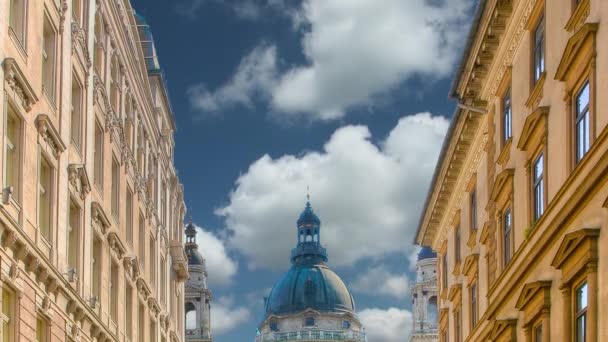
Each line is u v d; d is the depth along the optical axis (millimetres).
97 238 41938
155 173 60250
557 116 29828
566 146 28672
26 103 31172
